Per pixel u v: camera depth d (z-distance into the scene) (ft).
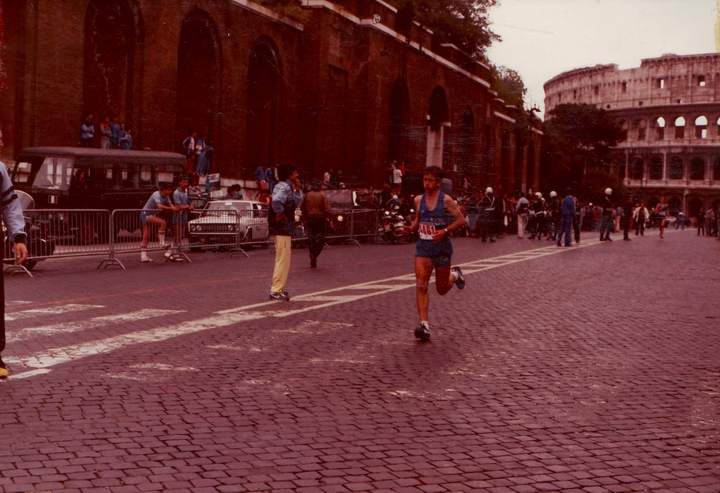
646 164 472.44
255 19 119.65
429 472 16.71
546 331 34.78
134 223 64.54
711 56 456.45
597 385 24.90
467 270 62.75
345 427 19.79
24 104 83.15
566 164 301.84
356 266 64.49
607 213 122.72
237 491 15.39
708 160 456.04
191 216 76.64
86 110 95.04
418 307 32.24
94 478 15.89
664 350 31.12
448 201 32.55
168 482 15.76
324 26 132.05
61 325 33.27
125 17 96.89
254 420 20.18
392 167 137.08
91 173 78.54
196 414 20.59
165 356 27.53
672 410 22.13
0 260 23.89
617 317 39.55
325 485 15.81
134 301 41.24
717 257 89.25
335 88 138.21
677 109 462.60
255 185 118.62
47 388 22.84
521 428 20.08
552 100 561.84
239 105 116.98
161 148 100.89
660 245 114.52
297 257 73.92
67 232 58.39
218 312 37.81
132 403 21.45
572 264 71.46
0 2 81.71
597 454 18.16
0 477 15.83
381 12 147.64
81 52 88.84
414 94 162.30
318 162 132.36
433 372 26.18
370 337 32.24
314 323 35.19
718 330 36.40
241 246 80.38
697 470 17.24
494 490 15.78
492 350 30.19
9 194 24.49
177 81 107.24
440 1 186.09
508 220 147.74
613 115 489.67
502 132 226.17
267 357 27.81
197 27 109.91
